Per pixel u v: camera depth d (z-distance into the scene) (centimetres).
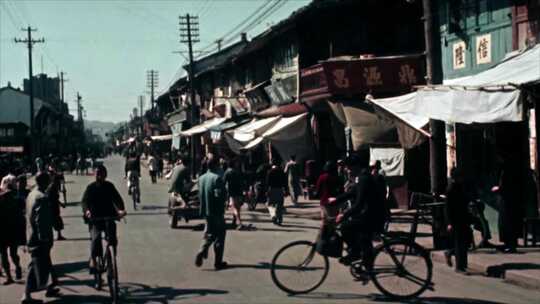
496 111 1186
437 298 1012
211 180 1305
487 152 1723
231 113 5103
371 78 2506
